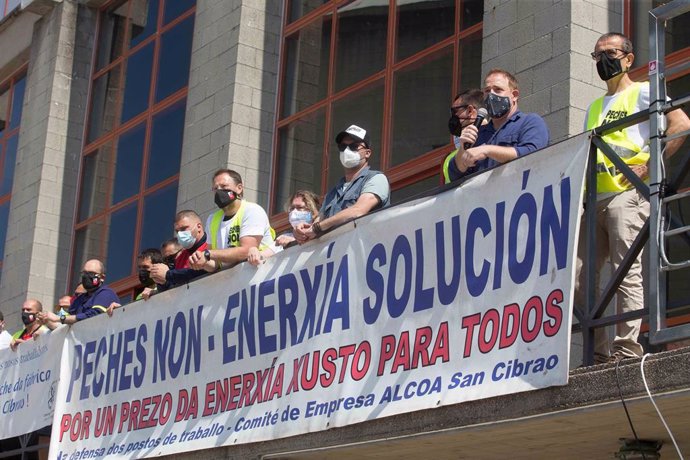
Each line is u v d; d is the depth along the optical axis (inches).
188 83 683.4
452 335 291.3
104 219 763.4
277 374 355.6
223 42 637.3
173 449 399.2
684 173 256.8
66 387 488.4
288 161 604.1
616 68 311.6
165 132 719.7
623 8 434.3
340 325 331.3
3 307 808.3
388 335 312.2
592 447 301.1
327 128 581.3
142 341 438.0
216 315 394.0
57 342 505.7
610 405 250.2
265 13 633.6
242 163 608.4
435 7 526.6
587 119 325.7
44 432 575.5
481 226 291.0
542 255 271.7
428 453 331.3
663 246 251.9
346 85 574.2
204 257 391.5
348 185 360.5
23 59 885.8
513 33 447.8
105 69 807.1
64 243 792.9
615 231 293.3
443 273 299.4
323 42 597.9
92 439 459.5
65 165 805.2
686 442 281.7
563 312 261.9
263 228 406.3
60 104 813.2
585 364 265.3
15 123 880.3
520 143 307.4
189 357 406.0
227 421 374.9
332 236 343.3
